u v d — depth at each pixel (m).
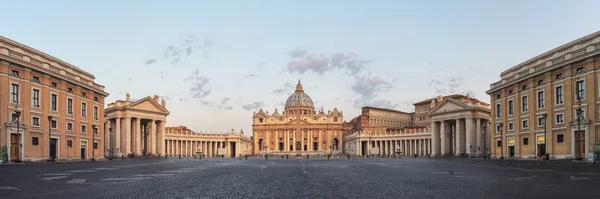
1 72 58.53
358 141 183.75
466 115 112.75
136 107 119.44
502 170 39.69
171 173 36.41
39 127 65.94
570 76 60.88
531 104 70.31
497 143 85.50
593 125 56.53
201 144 193.50
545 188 22.50
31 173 34.81
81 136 78.69
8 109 59.78
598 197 18.55
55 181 27.00
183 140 182.00
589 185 23.94
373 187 23.73
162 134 127.50
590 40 60.69
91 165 53.09
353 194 20.22
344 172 39.69
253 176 33.34
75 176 31.58
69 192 20.72
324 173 38.06
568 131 61.03
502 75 83.50
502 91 81.50
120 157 109.81
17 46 64.69
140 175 33.34
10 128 59.47
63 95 72.69
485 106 116.19
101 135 87.44
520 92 74.81
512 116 77.69
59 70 72.44
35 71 65.75
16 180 27.50
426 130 157.12
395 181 27.97
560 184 24.67
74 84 76.69
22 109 62.28
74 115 76.50
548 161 60.03
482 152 114.75
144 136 136.12
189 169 44.25
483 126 110.56
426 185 24.81
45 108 67.56
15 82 61.34
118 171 38.81
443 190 21.88
